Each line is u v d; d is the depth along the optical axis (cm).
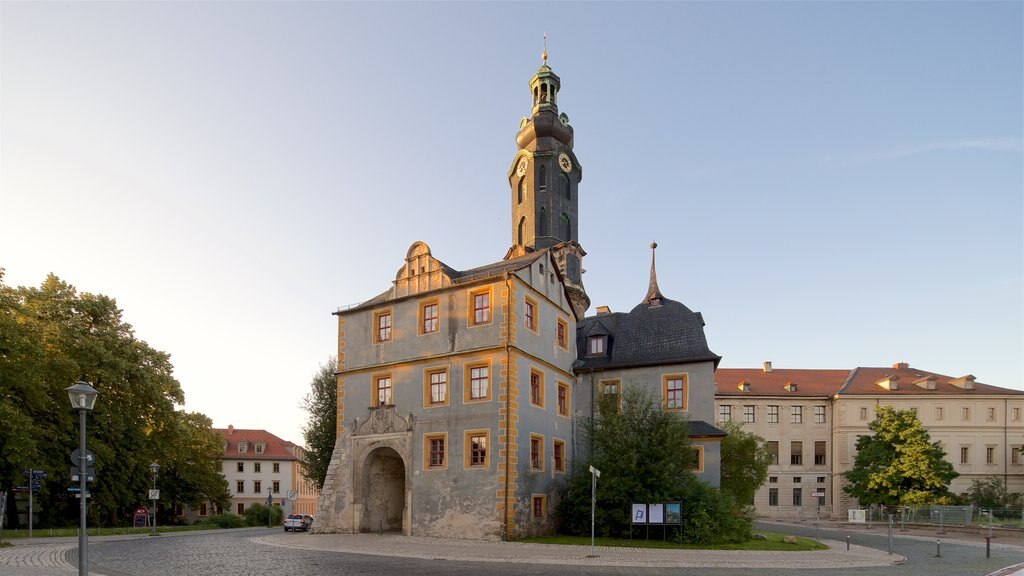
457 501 3278
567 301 4106
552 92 6419
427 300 3650
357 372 3809
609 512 3198
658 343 4019
